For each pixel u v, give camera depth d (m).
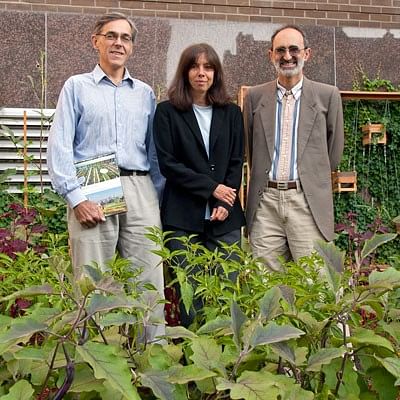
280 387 1.67
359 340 1.87
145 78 8.57
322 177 4.96
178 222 4.45
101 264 4.24
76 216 4.25
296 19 8.98
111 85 4.48
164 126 4.48
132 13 8.61
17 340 1.61
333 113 5.05
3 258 3.24
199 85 4.52
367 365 1.95
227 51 8.77
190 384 1.93
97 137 4.38
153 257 4.29
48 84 8.34
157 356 1.80
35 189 7.92
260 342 1.71
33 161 8.06
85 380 1.69
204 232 4.50
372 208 8.66
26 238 4.75
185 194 4.48
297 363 1.79
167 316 3.38
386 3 9.18
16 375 1.78
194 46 4.57
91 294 1.79
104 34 4.45
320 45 9.00
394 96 8.68
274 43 5.00
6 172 7.36
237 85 8.76
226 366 1.83
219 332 2.08
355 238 5.82
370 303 1.99
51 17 8.38
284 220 4.94
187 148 4.48
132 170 4.40
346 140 8.82
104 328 2.02
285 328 1.73
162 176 4.65
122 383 1.55
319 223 4.90
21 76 8.30
